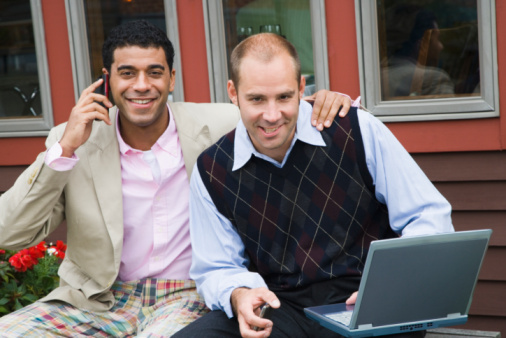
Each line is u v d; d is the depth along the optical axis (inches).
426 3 132.6
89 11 152.8
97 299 106.8
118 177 104.9
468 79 132.1
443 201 93.3
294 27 141.8
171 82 107.8
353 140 93.2
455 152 134.0
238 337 91.1
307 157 93.7
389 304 82.4
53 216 105.8
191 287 107.3
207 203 98.1
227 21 145.3
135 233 106.7
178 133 107.2
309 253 94.0
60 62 155.2
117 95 102.5
